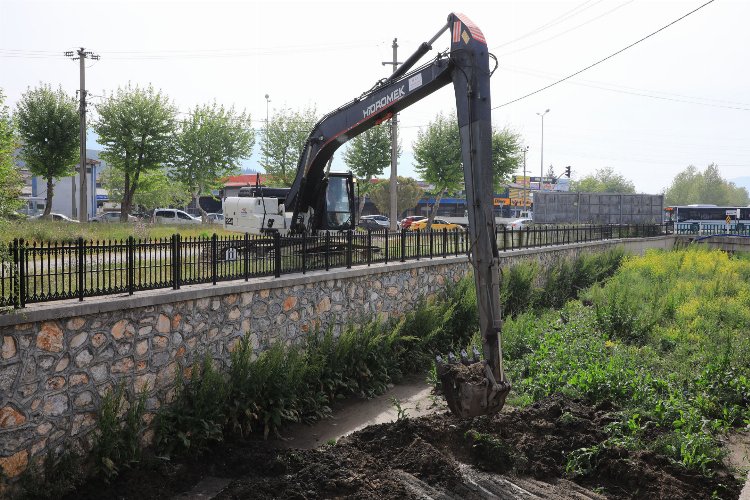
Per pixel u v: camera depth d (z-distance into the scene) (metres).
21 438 6.35
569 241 26.05
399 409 9.30
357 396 10.98
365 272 12.42
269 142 40.75
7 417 6.21
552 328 14.23
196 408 8.12
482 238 8.25
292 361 9.54
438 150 37.00
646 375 10.25
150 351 7.84
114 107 32.72
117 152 33.00
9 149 20.98
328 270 11.90
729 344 11.57
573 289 23.02
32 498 6.34
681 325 14.73
